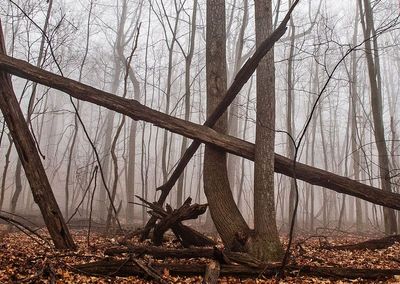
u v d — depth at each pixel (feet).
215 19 27.40
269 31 23.73
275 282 18.67
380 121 40.29
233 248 23.11
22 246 27.84
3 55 24.66
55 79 25.07
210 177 25.49
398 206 24.73
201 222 76.95
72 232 42.11
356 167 70.74
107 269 19.51
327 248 29.94
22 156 25.25
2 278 18.42
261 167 22.99
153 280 18.99
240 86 24.38
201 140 25.05
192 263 21.77
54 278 17.74
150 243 29.86
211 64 27.12
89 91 25.18
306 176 25.21
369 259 25.43
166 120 25.27
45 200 25.49
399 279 18.52
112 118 80.69
